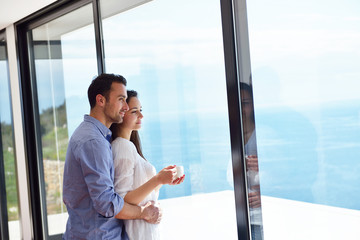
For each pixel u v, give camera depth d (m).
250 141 2.58
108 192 2.36
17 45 4.89
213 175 2.79
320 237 2.27
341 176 2.15
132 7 3.30
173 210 3.07
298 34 2.27
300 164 2.33
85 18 3.84
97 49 3.67
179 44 2.95
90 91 2.57
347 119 2.09
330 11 2.12
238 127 2.60
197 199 2.90
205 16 2.77
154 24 3.12
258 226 2.59
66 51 4.16
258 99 2.51
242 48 2.58
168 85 3.05
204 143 2.83
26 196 5.00
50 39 4.41
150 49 3.17
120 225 2.58
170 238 3.12
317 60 2.20
